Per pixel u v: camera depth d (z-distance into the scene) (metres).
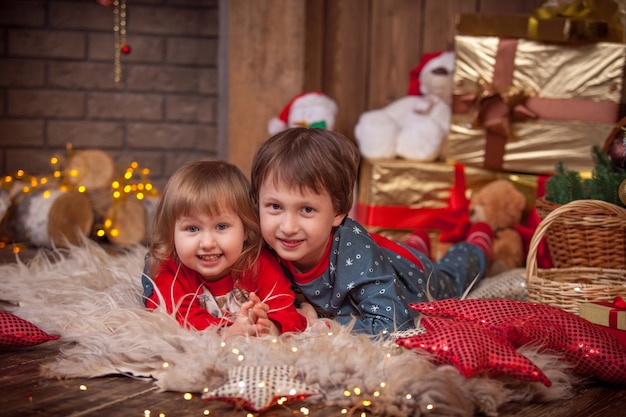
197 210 1.47
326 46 2.94
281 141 1.54
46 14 3.11
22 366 1.41
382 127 2.67
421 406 1.20
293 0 2.81
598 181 1.84
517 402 1.30
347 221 1.64
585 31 2.29
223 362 1.31
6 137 3.15
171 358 1.35
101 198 2.70
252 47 2.82
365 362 1.28
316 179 1.49
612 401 1.33
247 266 1.56
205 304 1.58
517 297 1.99
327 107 2.68
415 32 2.92
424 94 2.77
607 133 2.31
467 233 2.44
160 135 3.23
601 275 1.79
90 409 1.21
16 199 2.61
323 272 1.61
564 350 1.39
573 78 2.34
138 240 2.70
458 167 2.50
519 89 2.41
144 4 3.15
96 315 1.59
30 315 1.63
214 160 1.58
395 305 1.55
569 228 1.84
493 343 1.29
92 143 3.20
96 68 3.17
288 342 1.42
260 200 1.54
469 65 2.49
